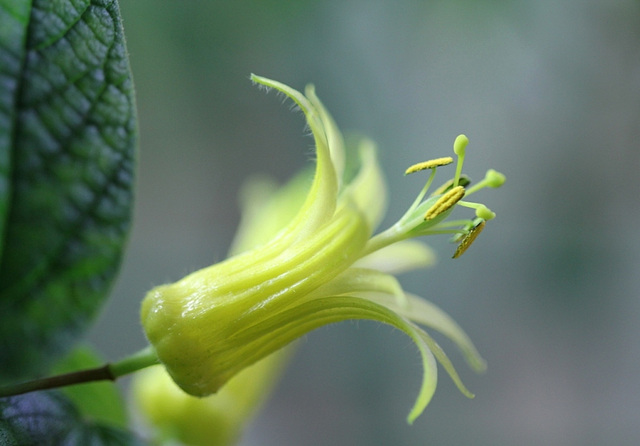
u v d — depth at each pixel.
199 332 0.18
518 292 0.51
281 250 0.19
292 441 0.50
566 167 0.50
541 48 0.42
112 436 0.19
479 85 0.47
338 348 0.47
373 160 0.20
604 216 0.50
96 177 0.18
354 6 0.41
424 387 0.18
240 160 0.51
